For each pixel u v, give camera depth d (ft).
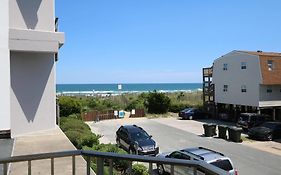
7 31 33.53
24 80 38.22
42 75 40.16
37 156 10.71
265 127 85.76
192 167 8.22
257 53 114.52
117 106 154.51
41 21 40.01
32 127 38.86
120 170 29.48
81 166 22.45
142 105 146.61
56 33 36.63
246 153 68.08
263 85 108.78
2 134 32.89
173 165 8.68
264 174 52.49
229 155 66.08
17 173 20.54
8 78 33.24
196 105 150.92
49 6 40.70
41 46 35.83
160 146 75.20
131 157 9.58
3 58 33.06
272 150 71.20
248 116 96.89
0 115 32.73
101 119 131.95
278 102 111.24
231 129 82.48
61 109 95.96
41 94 40.04
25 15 38.58
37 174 20.22
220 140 83.51
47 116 40.73
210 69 135.54
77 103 101.81
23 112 37.93
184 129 103.19
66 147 29.32
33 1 39.29
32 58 39.17
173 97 175.94
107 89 566.77
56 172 20.74
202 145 76.69
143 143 61.93
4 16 33.30
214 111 131.64
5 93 32.99
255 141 82.43
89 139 47.37
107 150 44.86
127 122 123.75
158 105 149.69
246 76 113.91
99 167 10.53
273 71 109.09
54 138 34.24
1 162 10.54
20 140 32.99
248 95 113.19
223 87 126.31
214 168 7.28
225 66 125.08
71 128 54.49
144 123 120.06
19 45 34.42
